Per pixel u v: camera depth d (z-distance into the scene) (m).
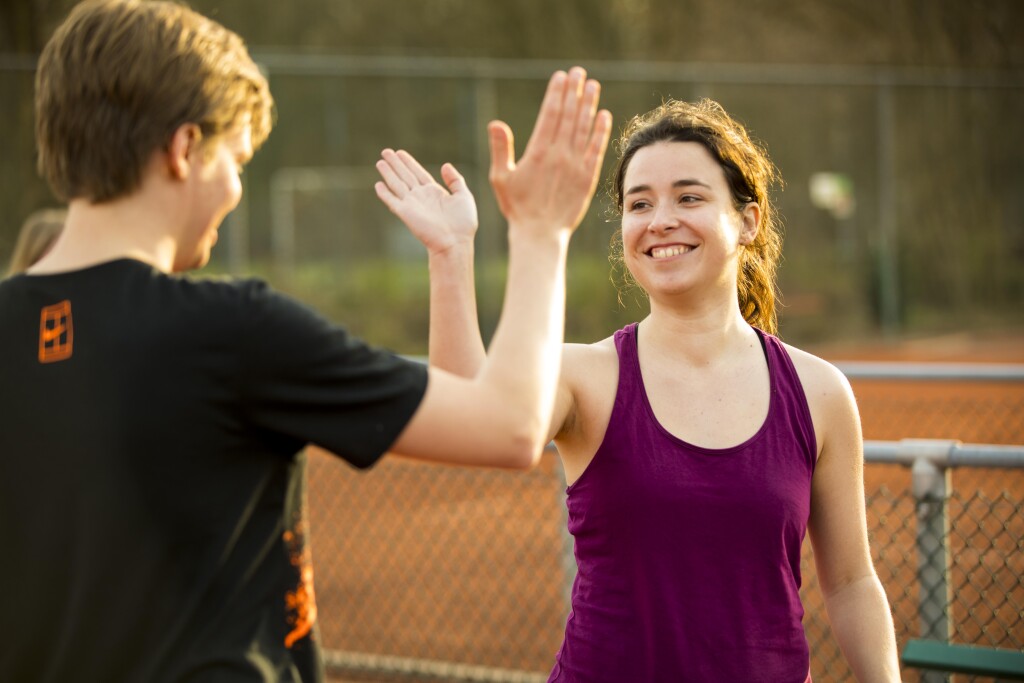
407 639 6.45
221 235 16.41
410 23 27.89
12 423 1.84
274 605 1.88
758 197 2.78
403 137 18.45
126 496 1.78
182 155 1.90
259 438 1.87
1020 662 2.70
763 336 2.74
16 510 1.83
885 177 20.36
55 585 1.81
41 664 1.84
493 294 17.88
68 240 1.94
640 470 2.51
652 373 2.65
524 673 5.80
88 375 1.80
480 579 7.30
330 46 27.39
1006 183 21.02
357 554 7.79
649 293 2.70
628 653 2.49
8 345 1.88
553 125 1.99
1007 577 5.82
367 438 1.85
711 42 28.52
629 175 2.76
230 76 1.95
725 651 2.46
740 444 2.55
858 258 20.36
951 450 3.74
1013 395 14.77
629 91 18.66
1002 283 20.94
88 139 1.86
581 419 2.62
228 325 1.82
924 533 3.79
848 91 20.16
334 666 6.00
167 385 1.79
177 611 1.79
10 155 14.12
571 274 18.81
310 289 18.42
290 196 18.38
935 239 20.67
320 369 1.84
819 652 5.75
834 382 2.69
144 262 1.89
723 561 2.48
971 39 25.72
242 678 1.79
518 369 1.91
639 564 2.51
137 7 1.93
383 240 18.84
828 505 2.73
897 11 26.28
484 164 18.23
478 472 7.87
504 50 27.97
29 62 14.20
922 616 3.80
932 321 20.52
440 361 2.43
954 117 20.77
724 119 2.91
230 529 1.83
